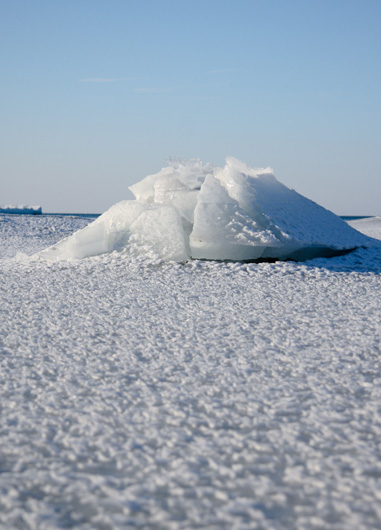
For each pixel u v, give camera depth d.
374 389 2.53
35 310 4.57
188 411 2.23
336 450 1.86
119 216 7.71
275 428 2.06
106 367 2.91
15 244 13.35
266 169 8.73
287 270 6.60
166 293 5.43
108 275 6.43
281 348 3.34
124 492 1.56
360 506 1.48
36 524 1.40
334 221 8.80
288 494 1.55
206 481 1.64
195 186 8.20
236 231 7.01
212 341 3.51
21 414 2.20
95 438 1.96
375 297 5.20
